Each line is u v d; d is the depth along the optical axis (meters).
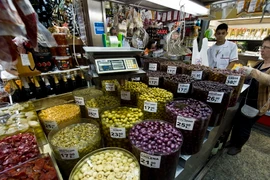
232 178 1.59
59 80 1.36
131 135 0.77
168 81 1.25
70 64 1.28
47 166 0.58
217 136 1.44
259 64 1.85
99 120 1.05
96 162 0.67
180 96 1.23
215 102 1.04
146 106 1.01
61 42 1.19
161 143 0.71
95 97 1.20
